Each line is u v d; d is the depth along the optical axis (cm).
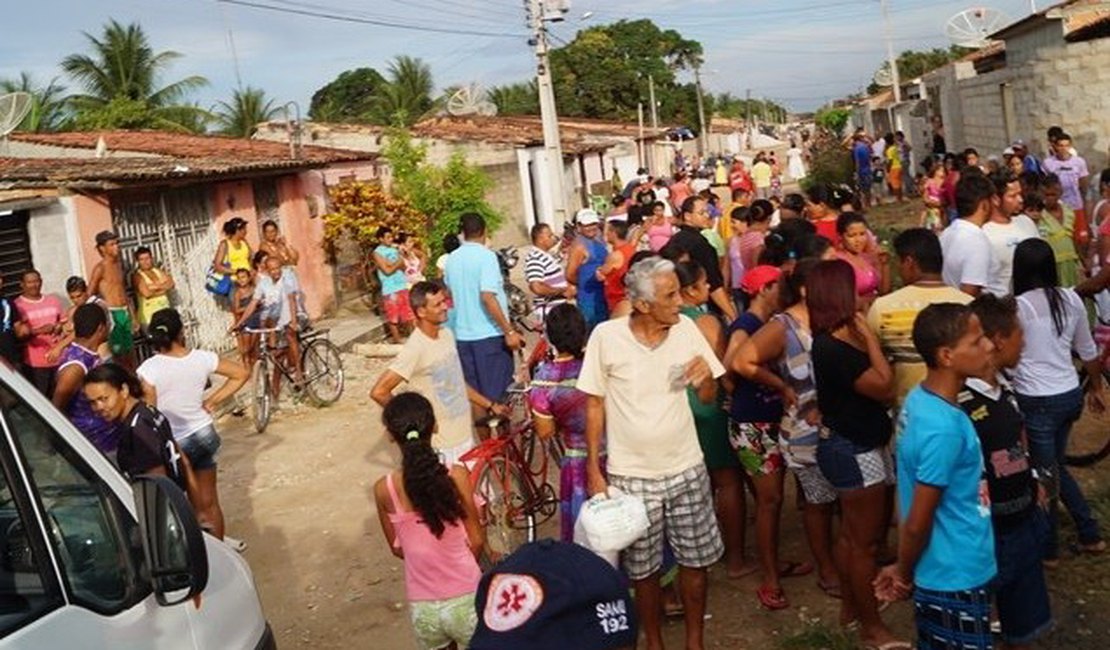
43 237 1241
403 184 2300
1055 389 535
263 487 934
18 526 286
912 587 397
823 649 519
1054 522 559
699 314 588
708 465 599
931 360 377
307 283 1903
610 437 498
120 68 3772
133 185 1343
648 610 502
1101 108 1756
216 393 727
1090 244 930
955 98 2702
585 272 930
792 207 958
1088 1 1781
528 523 704
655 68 6681
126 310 1195
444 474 452
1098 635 502
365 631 623
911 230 525
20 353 1041
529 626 196
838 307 470
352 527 803
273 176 1833
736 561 612
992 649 396
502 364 813
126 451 586
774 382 534
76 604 286
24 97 1434
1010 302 454
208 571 343
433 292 639
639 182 1788
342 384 1246
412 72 5728
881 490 486
